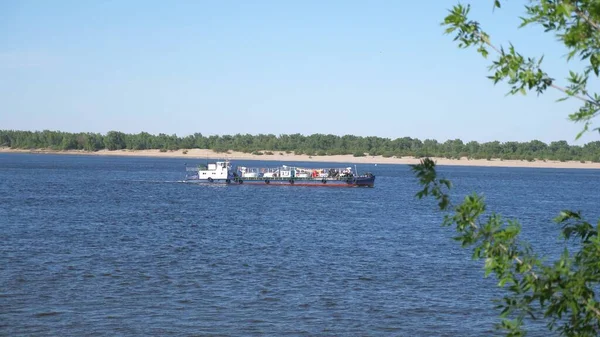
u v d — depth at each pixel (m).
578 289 9.84
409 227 73.56
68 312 33.50
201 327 31.52
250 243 58.41
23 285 38.75
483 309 35.25
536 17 9.05
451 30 9.84
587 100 9.52
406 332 31.36
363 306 35.56
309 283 40.91
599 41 8.77
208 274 43.09
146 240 58.97
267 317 33.25
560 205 117.50
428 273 44.53
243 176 154.88
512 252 10.20
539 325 31.36
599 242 10.08
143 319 32.56
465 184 187.25
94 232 63.97
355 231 69.19
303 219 81.69
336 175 152.50
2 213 80.44
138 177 187.12
